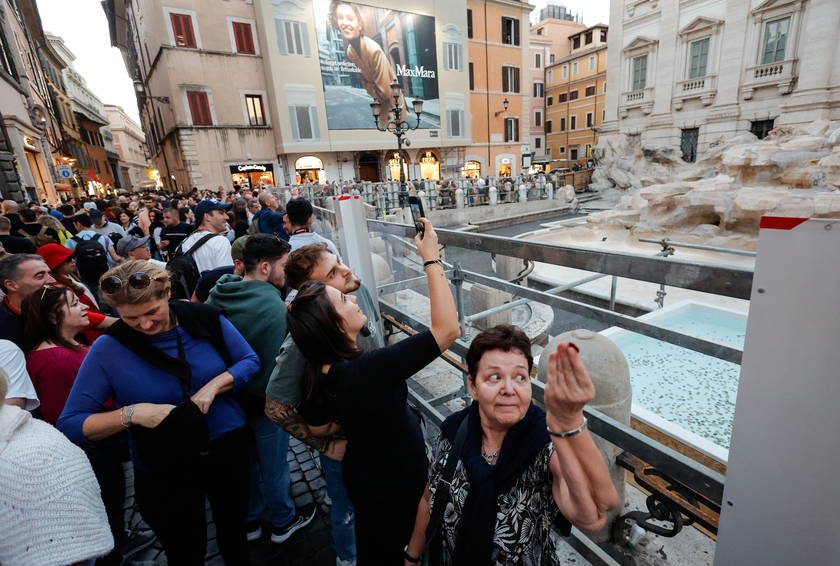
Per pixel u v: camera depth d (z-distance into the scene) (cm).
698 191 1055
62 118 2988
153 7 1936
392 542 149
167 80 2058
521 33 3095
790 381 77
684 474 116
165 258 642
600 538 197
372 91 2448
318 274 170
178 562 166
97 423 140
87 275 461
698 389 352
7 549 94
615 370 192
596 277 318
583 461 85
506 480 104
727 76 1931
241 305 193
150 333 152
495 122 3095
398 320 280
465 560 108
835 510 75
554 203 2006
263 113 2275
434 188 1825
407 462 139
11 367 165
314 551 221
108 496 206
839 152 927
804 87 1698
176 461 146
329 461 190
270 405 153
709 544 190
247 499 184
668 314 474
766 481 85
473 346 112
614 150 2409
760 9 1778
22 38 1958
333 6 2261
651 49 2203
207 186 2166
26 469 96
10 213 595
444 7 2619
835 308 68
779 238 73
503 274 496
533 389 176
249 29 2164
